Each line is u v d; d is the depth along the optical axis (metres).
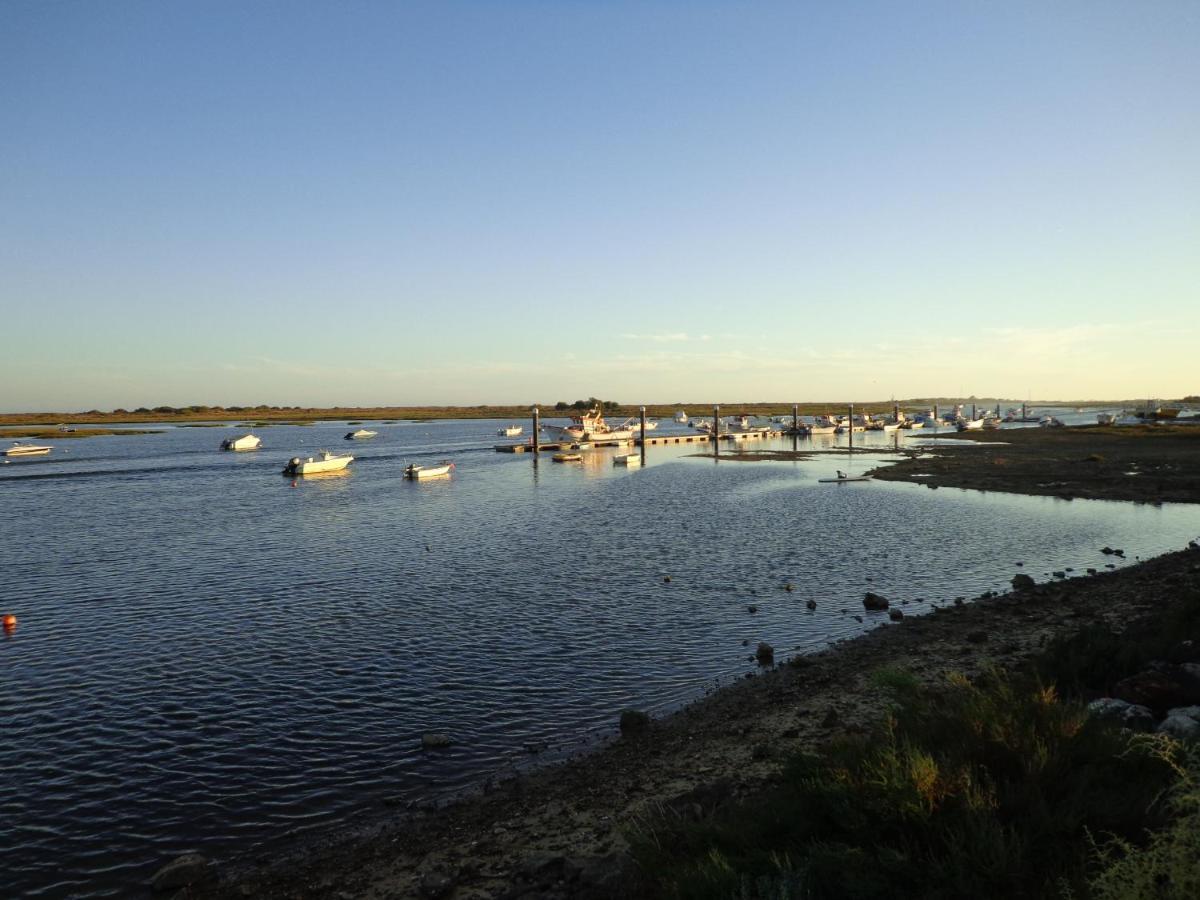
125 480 69.38
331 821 11.73
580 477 70.94
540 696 16.86
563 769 13.05
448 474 73.44
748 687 16.78
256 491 60.69
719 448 107.81
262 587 27.55
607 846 9.78
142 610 24.50
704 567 30.12
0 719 15.80
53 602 25.69
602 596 25.59
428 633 21.53
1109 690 11.57
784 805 7.53
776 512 45.34
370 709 16.19
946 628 20.27
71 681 18.02
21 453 97.38
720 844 7.45
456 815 11.56
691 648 20.05
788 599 25.05
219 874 10.30
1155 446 85.81
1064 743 7.40
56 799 12.52
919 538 36.16
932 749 7.60
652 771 12.45
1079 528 38.47
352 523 43.22
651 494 56.03
